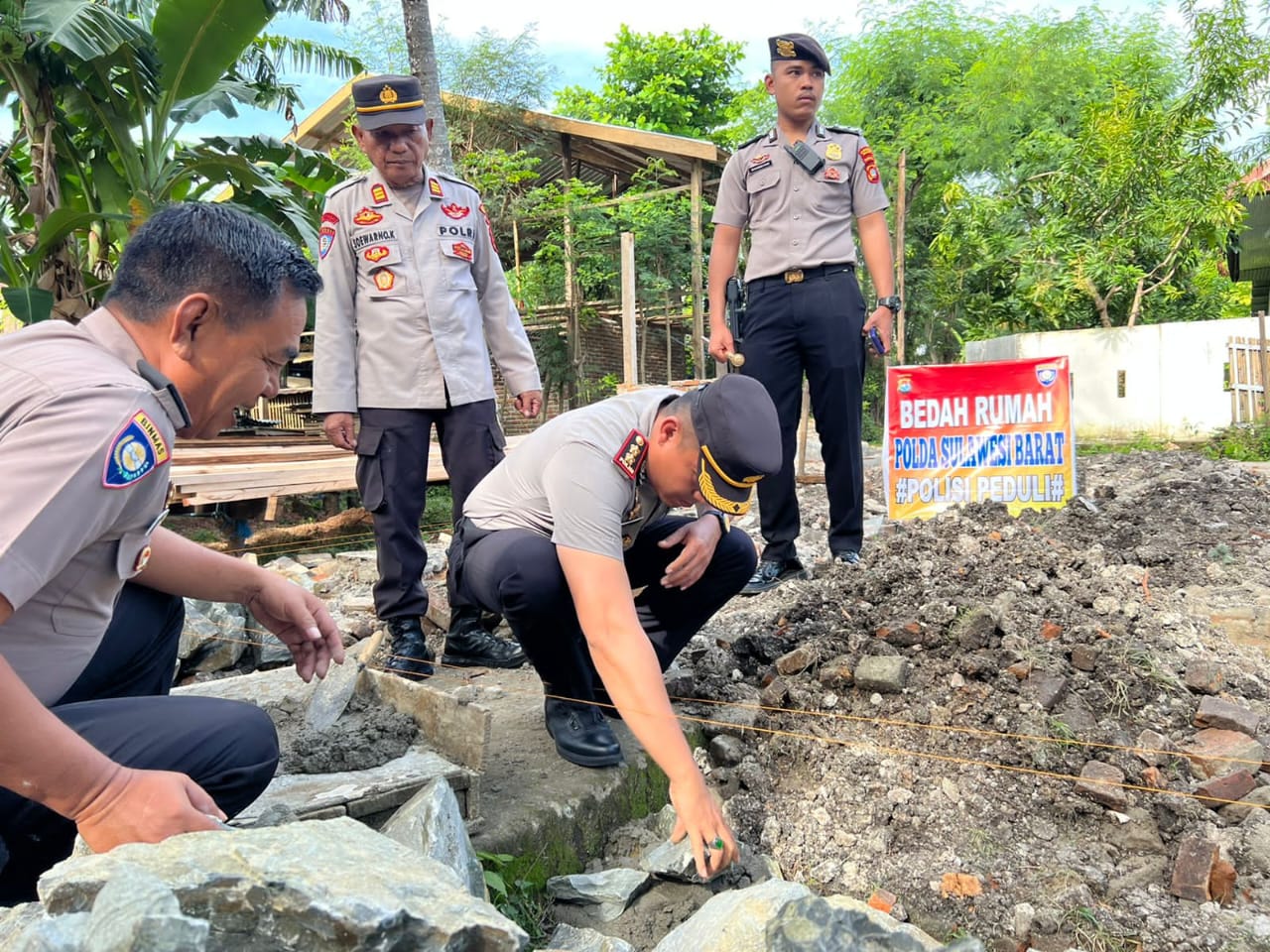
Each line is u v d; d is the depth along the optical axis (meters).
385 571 3.30
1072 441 4.58
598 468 2.04
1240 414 11.48
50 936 1.04
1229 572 3.90
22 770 1.32
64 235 6.70
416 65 7.41
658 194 14.86
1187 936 2.05
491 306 3.61
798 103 3.99
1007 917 2.14
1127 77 17.69
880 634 3.04
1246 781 2.41
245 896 1.17
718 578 2.69
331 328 3.27
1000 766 2.53
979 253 15.66
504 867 2.12
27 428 1.33
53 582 1.49
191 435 1.64
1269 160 13.29
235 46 6.84
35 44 6.15
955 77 20.36
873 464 9.61
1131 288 13.43
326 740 2.26
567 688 2.56
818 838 2.42
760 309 4.02
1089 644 2.95
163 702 1.67
